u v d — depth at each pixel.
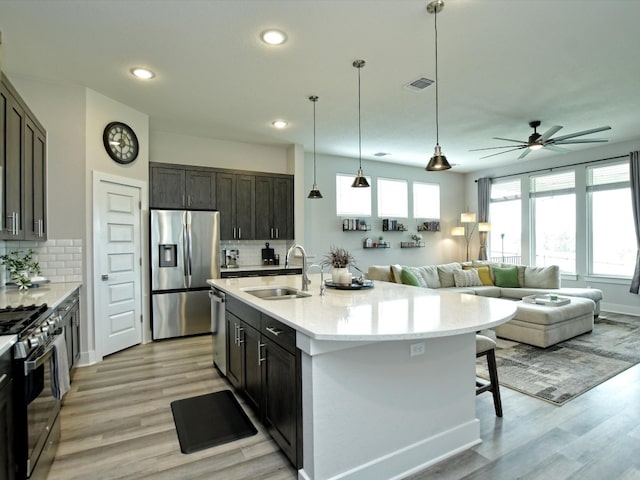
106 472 1.95
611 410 2.64
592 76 3.48
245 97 3.93
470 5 2.38
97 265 3.73
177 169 4.79
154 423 2.46
